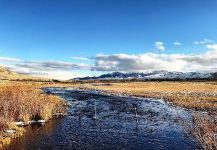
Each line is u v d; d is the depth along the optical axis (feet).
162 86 385.70
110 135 85.40
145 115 124.77
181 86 375.86
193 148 70.44
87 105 163.32
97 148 71.67
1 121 86.79
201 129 69.46
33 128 92.89
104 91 296.10
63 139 79.77
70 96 230.89
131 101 188.34
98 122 106.63
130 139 80.43
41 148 70.59
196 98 185.57
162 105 163.53
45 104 119.75
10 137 79.41
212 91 257.34
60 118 113.80
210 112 124.16
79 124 101.81
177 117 115.75
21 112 100.99
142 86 397.39
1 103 106.52
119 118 116.47
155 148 71.61
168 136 83.41
